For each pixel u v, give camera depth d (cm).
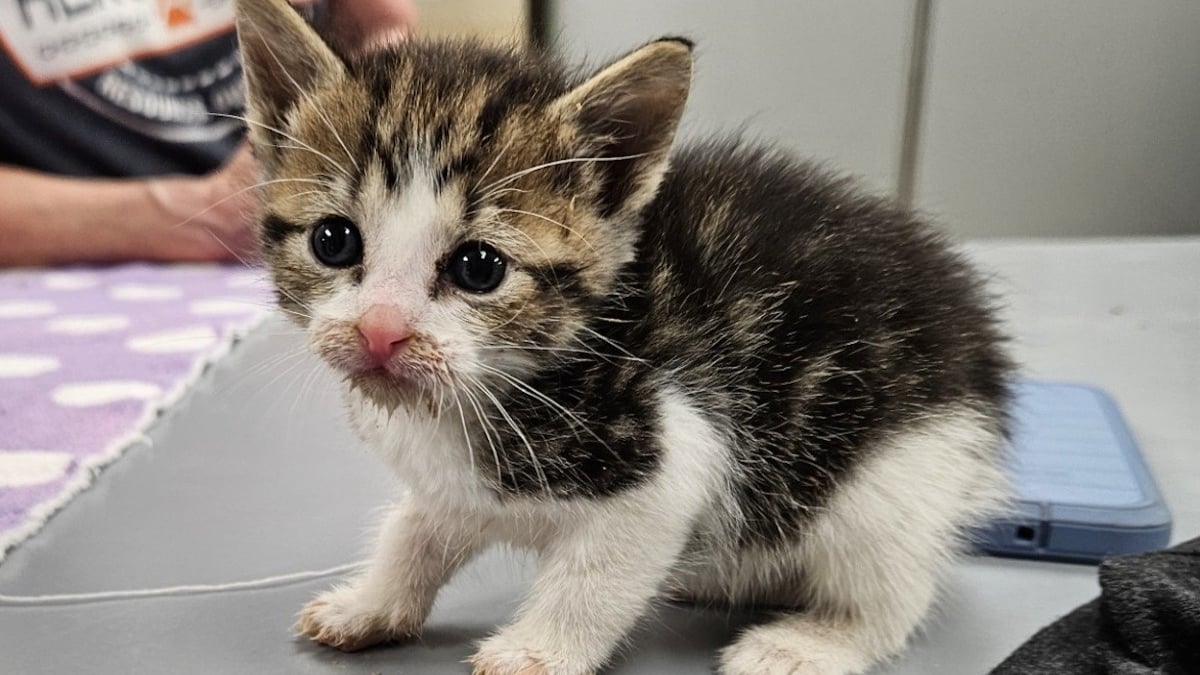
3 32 47
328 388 24
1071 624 17
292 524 22
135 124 49
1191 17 51
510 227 16
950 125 54
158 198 45
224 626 18
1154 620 16
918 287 20
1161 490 24
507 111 16
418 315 16
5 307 37
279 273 17
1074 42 52
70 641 17
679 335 17
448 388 16
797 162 22
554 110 16
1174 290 41
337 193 16
